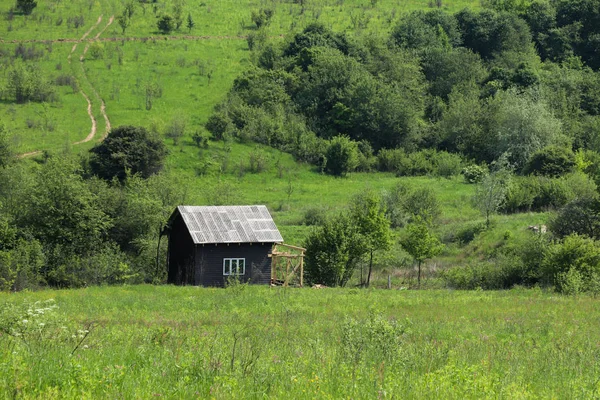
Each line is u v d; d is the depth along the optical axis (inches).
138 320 2266.2
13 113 7790.4
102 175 6269.7
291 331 2050.9
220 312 2546.8
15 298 2869.1
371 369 1216.8
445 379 1131.9
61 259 4084.6
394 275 4483.3
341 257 4138.8
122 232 4542.3
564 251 3860.7
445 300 3095.5
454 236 5012.3
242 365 1171.9
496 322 2388.0
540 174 6747.1
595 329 2245.3
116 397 963.3
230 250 4138.8
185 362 1164.5
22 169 5049.2
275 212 5940.0
